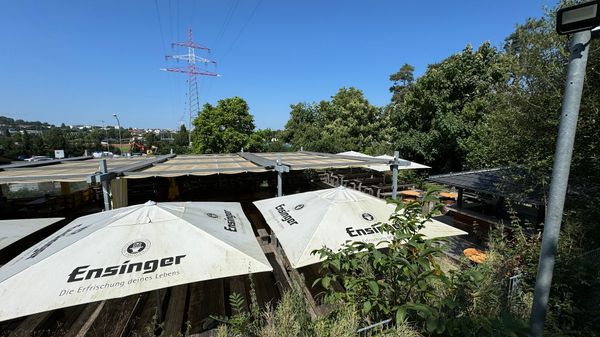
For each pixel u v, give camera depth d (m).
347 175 15.38
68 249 3.54
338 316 2.75
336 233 4.77
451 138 15.65
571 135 1.62
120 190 8.18
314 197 6.20
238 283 5.58
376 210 5.53
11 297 2.93
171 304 4.91
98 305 4.94
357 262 2.64
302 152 16.36
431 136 16.41
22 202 11.12
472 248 7.21
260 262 3.74
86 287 3.09
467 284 2.92
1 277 3.21
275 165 8.42
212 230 4.21
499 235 5.72
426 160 17.61
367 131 28.03
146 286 3.18
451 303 2.25
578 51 1.55
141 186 13.46
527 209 8.24
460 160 17.17
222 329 2.84
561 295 3.33
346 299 2.95
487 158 10.04
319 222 4.96
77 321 4.56
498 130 6.57
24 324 4.45
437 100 16.16
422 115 17.70
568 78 1.61
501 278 3.75
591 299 3.26
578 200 5.04
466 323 2.04
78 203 10.98
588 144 4.79
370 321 2.79
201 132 27.53
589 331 2.86
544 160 5.34
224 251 3.79
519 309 3.07
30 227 5.51
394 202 2.68
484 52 16.12
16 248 7.30
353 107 27.95
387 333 2.51
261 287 5.47
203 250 3.75
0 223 5.61
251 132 30.41
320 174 16.97
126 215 4.23
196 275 3.39
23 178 6.18
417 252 2.58
